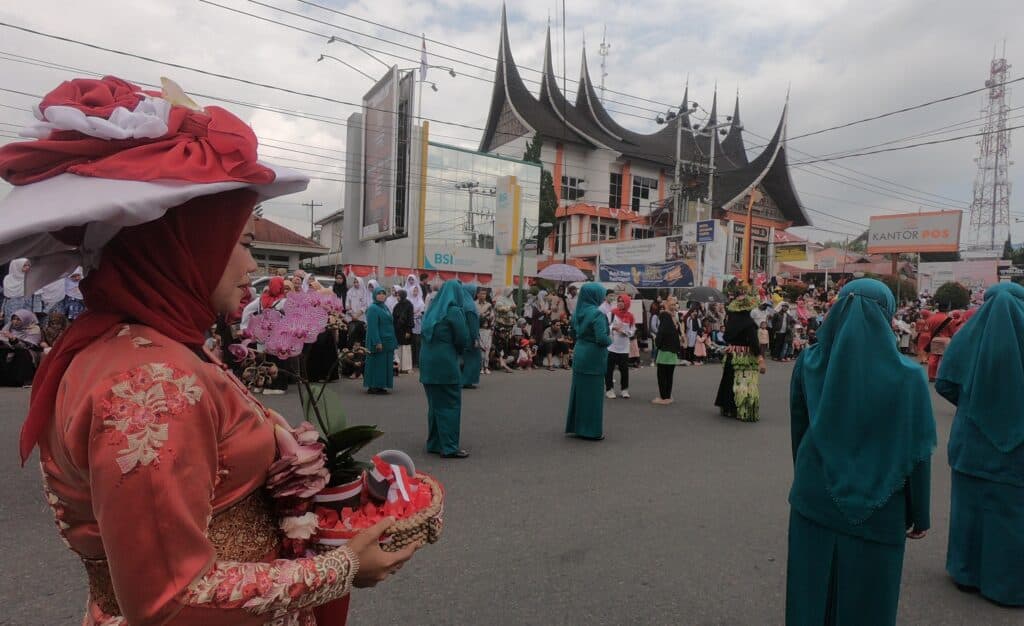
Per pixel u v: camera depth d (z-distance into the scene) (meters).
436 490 1.41
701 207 35.34
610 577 3.49
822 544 2.30
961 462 3.44
